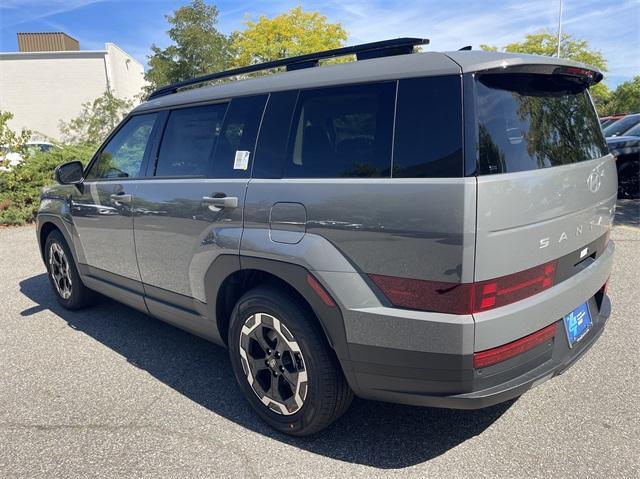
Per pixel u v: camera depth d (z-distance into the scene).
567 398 2.90
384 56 2.41
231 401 3.04
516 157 2.06
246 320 2.66
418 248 2.01
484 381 2.05
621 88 31.97
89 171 4.04
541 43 30.67
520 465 2.35
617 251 6.00
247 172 2.68
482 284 1.94
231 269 2.69
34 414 2.94
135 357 3.68
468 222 1.89
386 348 2.14
